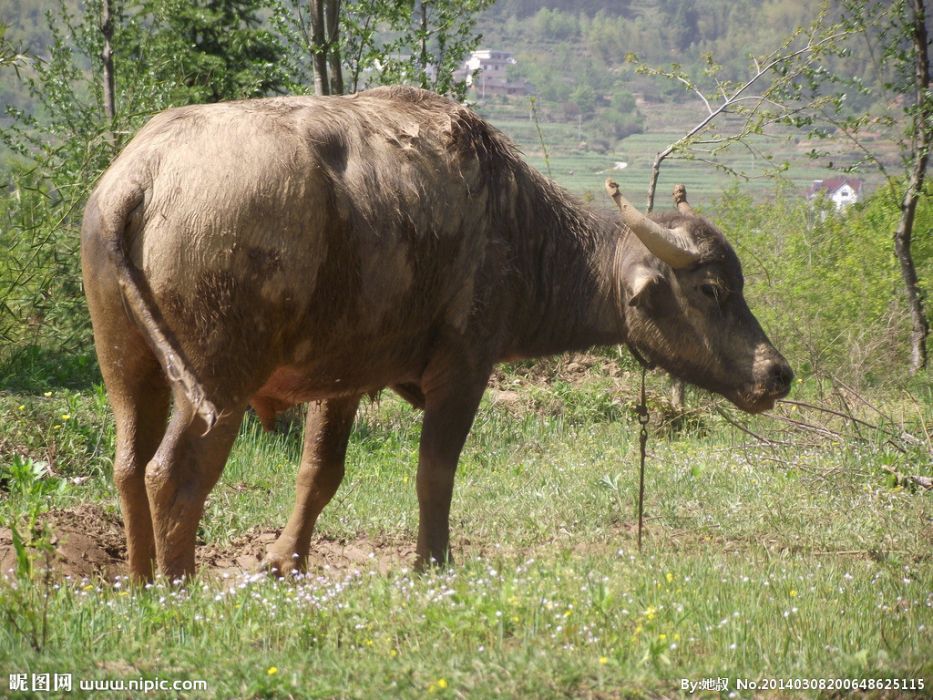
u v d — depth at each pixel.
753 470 15.32
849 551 11.88
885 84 23.55
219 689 6.98
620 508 13.52
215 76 31.75
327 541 12.55
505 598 8.41
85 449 14.48
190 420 8.79
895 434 15.84
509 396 20.41
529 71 181.00
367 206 9.45
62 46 31.64
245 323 8.84
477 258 10.32
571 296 11.22
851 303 23.31
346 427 10.99
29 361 18.94
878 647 8.32
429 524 10.55
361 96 10.20
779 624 8.77
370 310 9.63
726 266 11.19
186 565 8.94
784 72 22.52
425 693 6.96
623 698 7.13
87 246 8.86
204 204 8.63
